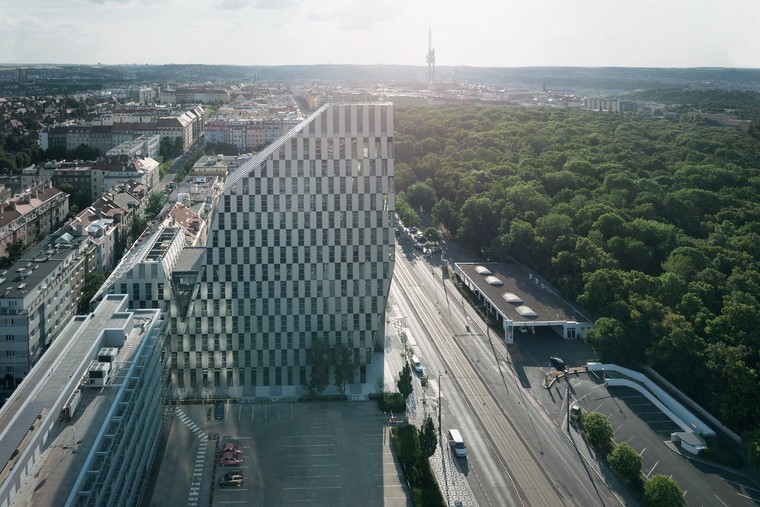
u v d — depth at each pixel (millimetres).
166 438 194375
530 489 176000
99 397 146375
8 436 123312
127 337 173250
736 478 180000
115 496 139000
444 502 168625
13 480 115312
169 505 165000
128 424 147000
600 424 192125
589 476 182375
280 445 193375
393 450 192875
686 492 173625
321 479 178125
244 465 182750
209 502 166875
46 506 114688
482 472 183125
